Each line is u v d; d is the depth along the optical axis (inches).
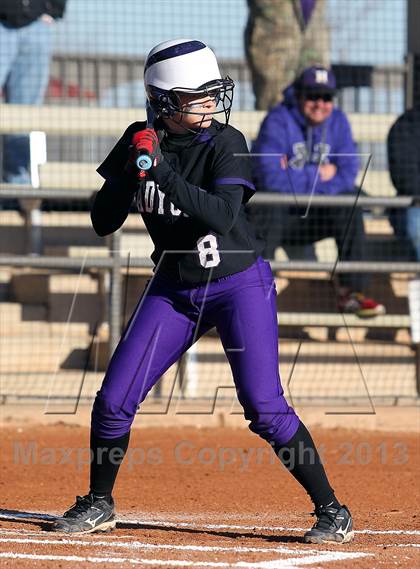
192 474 1084.5
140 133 655.8
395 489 1006.4
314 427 1371.8
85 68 1925.4
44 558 654.5
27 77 1642.5
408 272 1402.6
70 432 1309.1
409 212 1496.1
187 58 674.2
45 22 1627.7
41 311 1537.9
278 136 1429.6
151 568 628.1
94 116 1610.5
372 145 1759.4
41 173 1567.4
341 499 955.3
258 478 1067.3
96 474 743.1
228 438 1300.4
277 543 722.8
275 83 1941.4
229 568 629.9
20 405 1362.0
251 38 1952.5
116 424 721.6
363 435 1337.4
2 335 1502.2
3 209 1651.1
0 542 705.0
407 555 683.4
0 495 953.5
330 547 708.7
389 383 1488.7
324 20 1945.1
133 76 1932.8
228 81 685.3
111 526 757.3
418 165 1499.8
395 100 1854.1
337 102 1847.9
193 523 823.1
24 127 1581.0
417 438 1323.8
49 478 1048.2
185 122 681.6
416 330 1439.5
